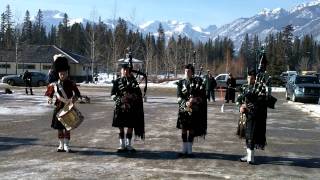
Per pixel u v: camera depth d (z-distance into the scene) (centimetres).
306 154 1170
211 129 1616
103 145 1214
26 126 1573
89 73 8325
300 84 3325
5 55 8138
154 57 9850
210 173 920
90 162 1002
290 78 3612
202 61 10850
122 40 8888
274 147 1269
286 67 9050
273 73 7525
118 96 1116
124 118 1110
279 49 8994
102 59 9788
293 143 1352
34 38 13175
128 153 1112
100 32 9931
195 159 1059
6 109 2192
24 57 8069
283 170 971
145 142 1283
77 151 1126
